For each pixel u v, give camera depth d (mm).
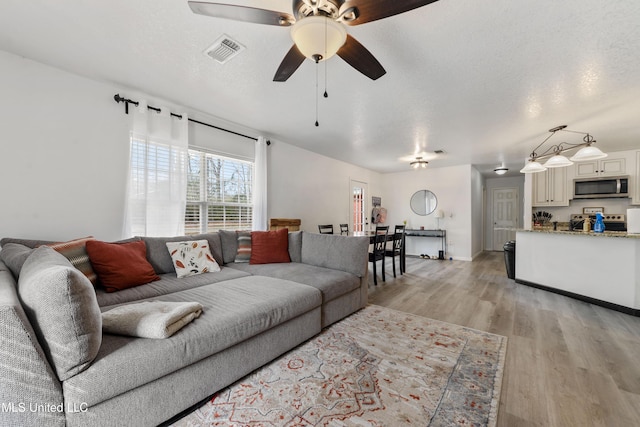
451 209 6527
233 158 3746
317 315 2211
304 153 5016
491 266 5441
